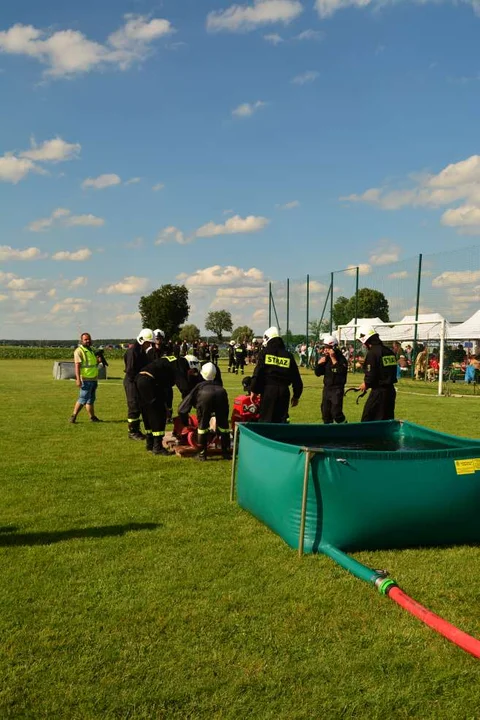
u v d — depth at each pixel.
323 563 4.96
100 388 23.12
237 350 33.66
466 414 15.70
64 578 4.66
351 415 15.63
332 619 4.02
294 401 8.69
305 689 3.24
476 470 5.45
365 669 3.43
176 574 4.74
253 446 6.20
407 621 3.99
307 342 37.97
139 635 3.80
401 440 7.57
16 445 10.52
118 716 3.02
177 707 3.09
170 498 7.00
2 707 3.08
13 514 6.32
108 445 10.55
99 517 6.23
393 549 5.37
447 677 3.36
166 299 112.88
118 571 4.80
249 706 3.10
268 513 5.78
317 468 5.18
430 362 29.75
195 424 10.14
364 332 9.11
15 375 32.25
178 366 9.52
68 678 3.32
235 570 4.83
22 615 4.05
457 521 5.42
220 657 3.54
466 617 4.10
